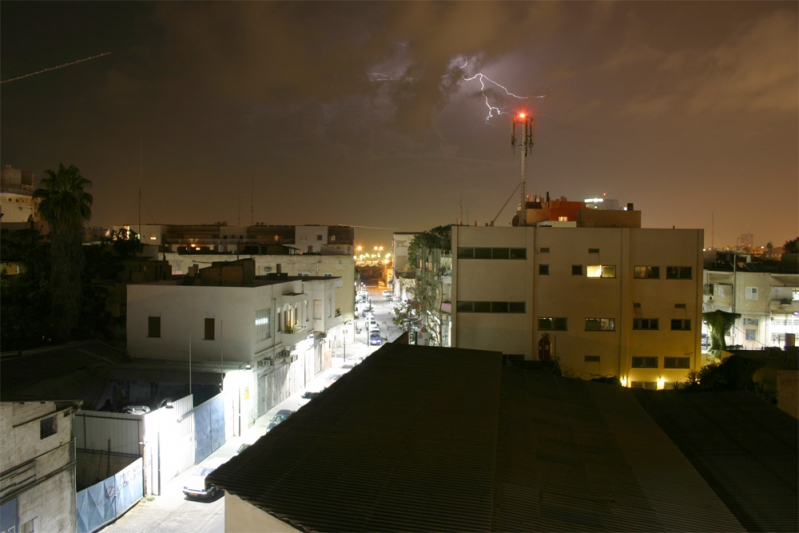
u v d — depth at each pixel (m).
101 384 31.20
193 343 34.97
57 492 18.89
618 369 37.06
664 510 12.01
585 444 16.03
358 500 9.32
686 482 13.91
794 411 26.25
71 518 19.52
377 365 20.11
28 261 38.91
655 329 37.34
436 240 51.97
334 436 12.36
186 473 26.36
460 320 37.28
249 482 9.84
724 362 29.44
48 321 36.38
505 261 37.28
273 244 77.75
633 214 42.28
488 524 8.74
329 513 8.81
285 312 41.03
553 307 37.22
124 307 43.41
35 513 17.92
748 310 51.81
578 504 11.52
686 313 37.25
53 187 36.94
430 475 10.48
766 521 13.30
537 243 37.38
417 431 12.88
